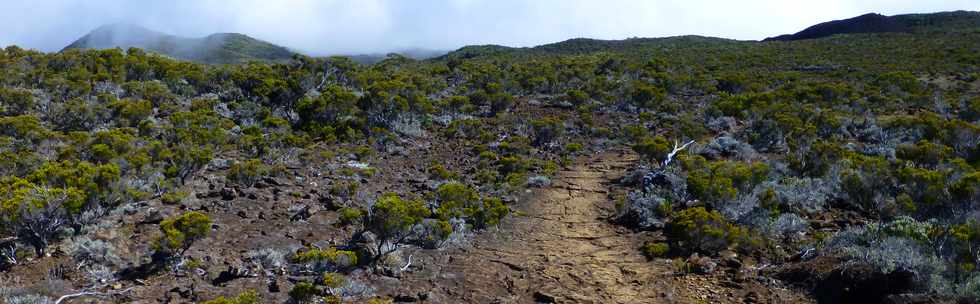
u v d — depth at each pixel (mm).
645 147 15969
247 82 24922
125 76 24516
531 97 30547
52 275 7586
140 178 12156
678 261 8727
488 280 8344
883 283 6902
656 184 13578
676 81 32406
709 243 9078
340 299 7086
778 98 26453
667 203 11672
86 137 14664
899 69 37812
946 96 27016
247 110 21547
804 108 22641
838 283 7262
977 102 22188
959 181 9984
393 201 9125
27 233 8328
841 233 8984
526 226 11461
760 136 18812
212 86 25375
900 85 29875
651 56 54094
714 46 65812
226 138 16984
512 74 36062
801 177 13680
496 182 14898
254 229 10023
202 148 14812
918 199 10172
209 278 7758
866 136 19297
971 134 16250
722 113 23922
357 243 9344
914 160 14039
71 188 8852
